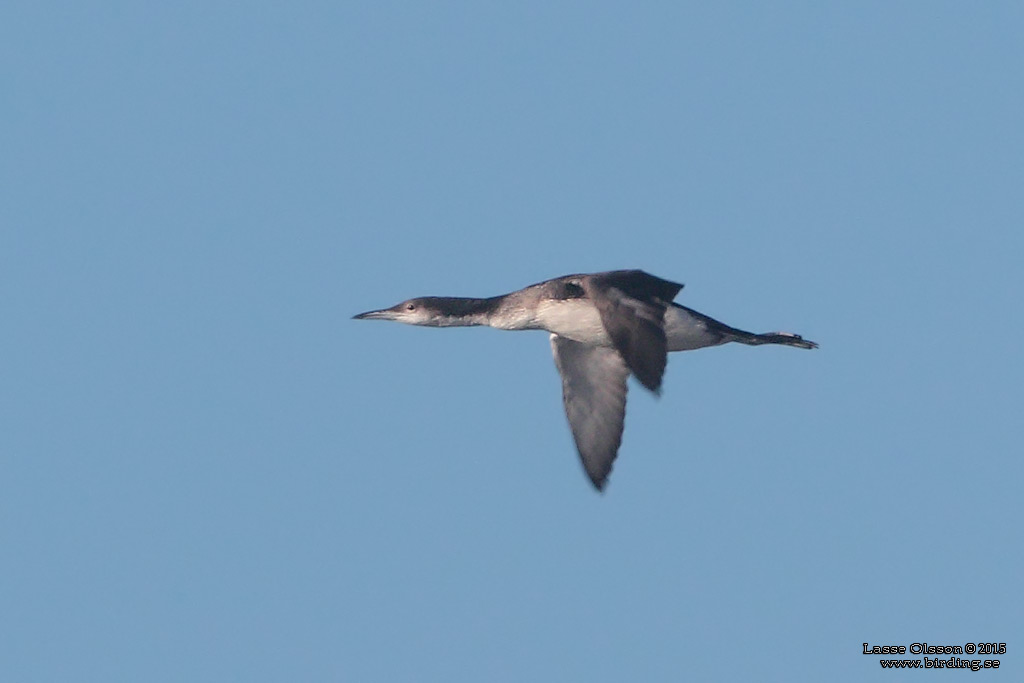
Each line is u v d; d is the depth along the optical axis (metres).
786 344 19.59
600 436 19.39
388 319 20.08
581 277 18.97
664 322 17.62
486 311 19.52
